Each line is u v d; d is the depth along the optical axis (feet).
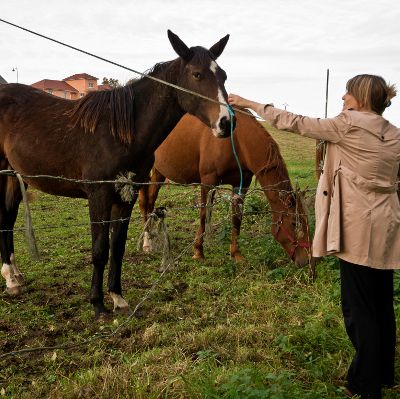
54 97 15.56
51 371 10.84
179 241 22.82
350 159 8.58
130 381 9.74
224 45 13.92
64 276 17.69
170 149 20.65
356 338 8.87
